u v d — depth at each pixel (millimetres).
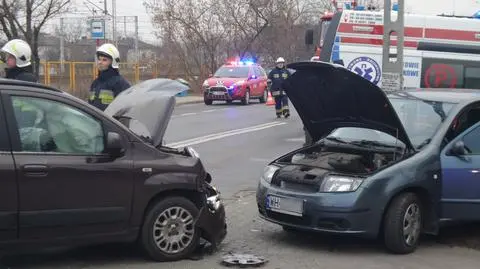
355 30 13539
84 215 5273
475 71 13820
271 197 6410
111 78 7410
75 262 5617
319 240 6625
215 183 9812
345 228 5945
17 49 7031
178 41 38031
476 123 6750
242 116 21719
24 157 5059
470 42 13844
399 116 6918
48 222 5129
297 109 7180
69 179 5199
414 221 6191
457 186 6398
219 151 13250
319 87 6660
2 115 5051
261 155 12789
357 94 6379
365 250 6262
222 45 39500
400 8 10203
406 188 6113
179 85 6508
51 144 5223
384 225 6074
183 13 37906
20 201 5016
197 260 5777
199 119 20328
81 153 5320
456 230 7164
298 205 6133
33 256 5773
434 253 6207
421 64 13711
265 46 45281
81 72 29562
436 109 6824
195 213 5812
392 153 6609
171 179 5625
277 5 43188
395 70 10359
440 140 6465
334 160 6523
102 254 5879
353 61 13578
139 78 37156
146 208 5590
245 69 28938
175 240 5730
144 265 5566
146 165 5547
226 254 6004
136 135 5625
